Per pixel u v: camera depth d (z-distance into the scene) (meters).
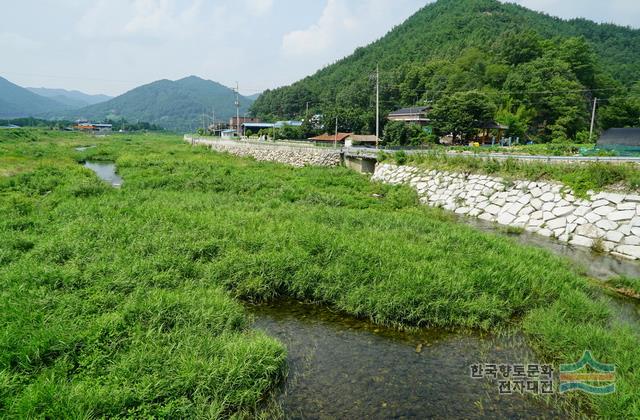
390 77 97.06
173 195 21.47
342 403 6.44
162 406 5.81
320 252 12.00
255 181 26.66
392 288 9.84
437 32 128.75
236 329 8.48
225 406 6.21
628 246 14.27
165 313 8.20
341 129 69.56
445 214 20.34
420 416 6.16
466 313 9.29
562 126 62.31
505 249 13.02
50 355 6.82
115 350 7.00
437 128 54.47
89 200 19.31
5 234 13.02
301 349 8.10
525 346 8.31
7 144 53.81
